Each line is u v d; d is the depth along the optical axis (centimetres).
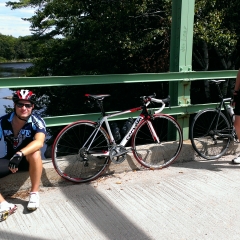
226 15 878
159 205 341
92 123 385
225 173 422
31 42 1700
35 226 300
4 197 352
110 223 307
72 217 316
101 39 1062
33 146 315
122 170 423
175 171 429
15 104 321
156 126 498
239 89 412
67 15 1282
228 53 902
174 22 462
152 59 1035
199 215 322
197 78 463
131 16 991
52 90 1267
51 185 385
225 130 467
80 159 393
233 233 294
